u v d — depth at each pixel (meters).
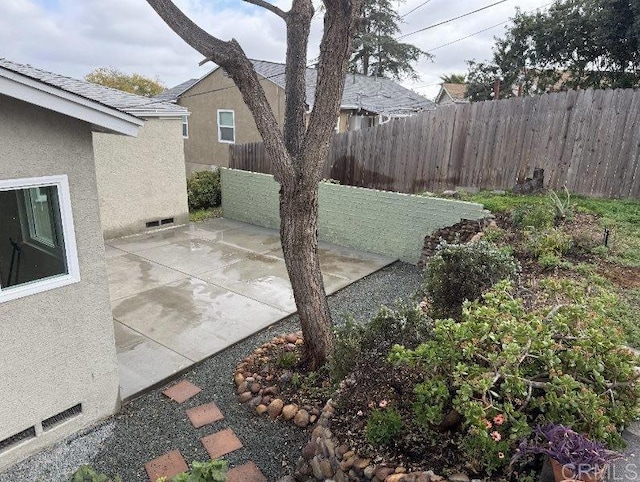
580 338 2.36
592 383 2.26
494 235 5.88
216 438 3.28
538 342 2.23
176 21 3.28
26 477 2.90
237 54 3.27
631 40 11.34
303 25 3.78
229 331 4.88
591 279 4.56
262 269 6.94
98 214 3.13
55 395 3.13
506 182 7.90
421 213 7.16
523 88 14.92
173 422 3.46
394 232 7.55
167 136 9.09
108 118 2.88
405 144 8.95
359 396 2.84
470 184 8.29
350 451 2.49
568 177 7.29
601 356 2.31
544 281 3.32
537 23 13.66
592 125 6.94
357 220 8.01
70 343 3.14
